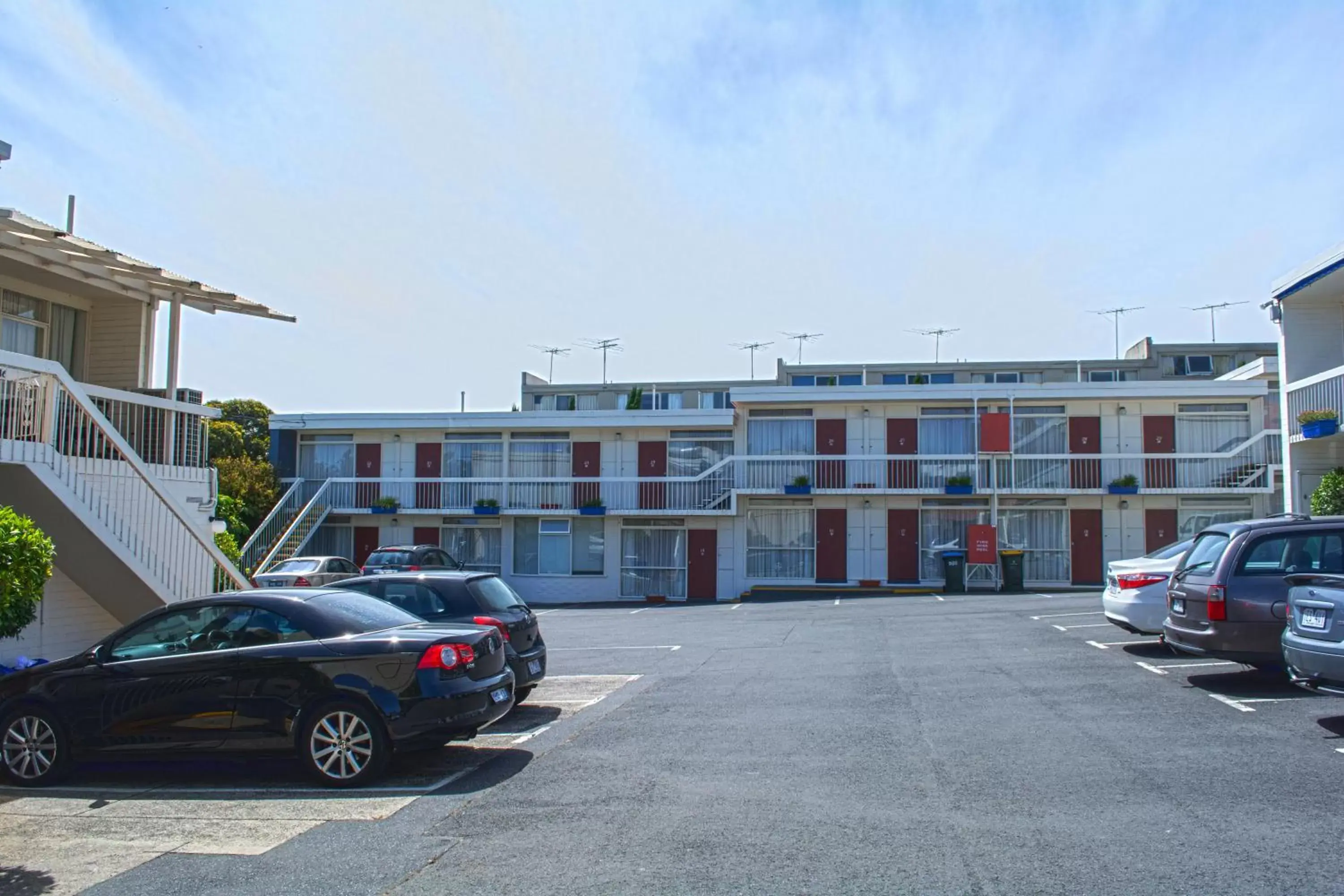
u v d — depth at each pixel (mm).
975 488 27859
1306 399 17781
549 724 10031
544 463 31094
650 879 5305
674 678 12789
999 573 27734
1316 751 7656
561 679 13281
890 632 16953
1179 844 5633
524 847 5922
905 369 41906
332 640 7969
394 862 5758
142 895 5383
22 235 11133
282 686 7805
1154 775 7121
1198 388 27484
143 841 6449
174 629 8406
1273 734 8250
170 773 8641
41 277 14336
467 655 8031
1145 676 11219
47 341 15078
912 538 28812
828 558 29156
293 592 8586
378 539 31562
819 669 12906
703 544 29859
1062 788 6844
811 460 28781
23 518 8578
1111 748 7973
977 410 28266
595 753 8484
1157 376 41094
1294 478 18250
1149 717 9094
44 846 6402
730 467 29359
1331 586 8156
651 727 9523
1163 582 12812
